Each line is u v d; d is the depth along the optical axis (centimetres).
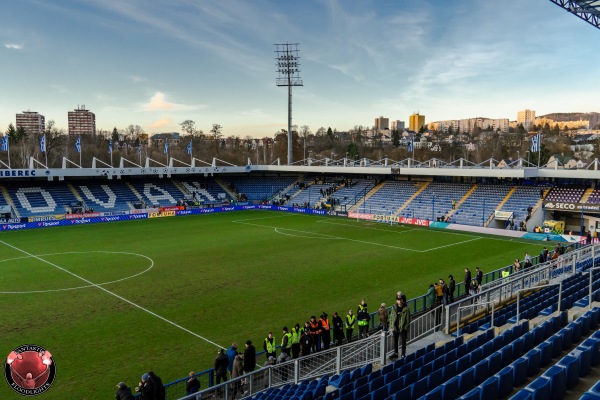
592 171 4956
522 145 14175
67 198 6750
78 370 1897
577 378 1080
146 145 14462
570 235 4647
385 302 2778
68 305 2727
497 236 5062
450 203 6231
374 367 1631
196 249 4359
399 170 6519
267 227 5725
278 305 2734
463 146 15212
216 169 7719
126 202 7069
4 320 2470
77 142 6631
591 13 3019
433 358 1477
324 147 16812
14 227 5538
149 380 1408
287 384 1617
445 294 2495
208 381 1789
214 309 2664
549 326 1499
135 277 3356
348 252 4212
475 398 991
